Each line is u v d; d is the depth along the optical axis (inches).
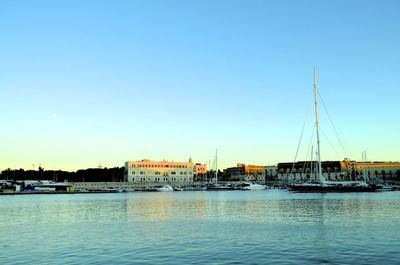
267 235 1504.7
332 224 1822.1
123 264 1039.6
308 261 1048.8
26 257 1141.1
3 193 7308.1
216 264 1024.9
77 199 5093.5
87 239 1460.4
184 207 3169.3
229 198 4800.7
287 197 4584.2
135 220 2144.4
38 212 2795.3
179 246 1286.9
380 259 1064.2
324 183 5241.1
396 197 4271.7
